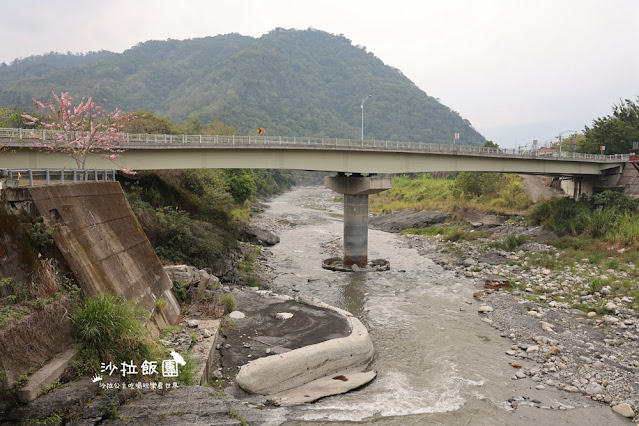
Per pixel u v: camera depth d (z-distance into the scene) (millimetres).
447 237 56094
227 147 36031
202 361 16438
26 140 27266
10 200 13867
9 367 10758
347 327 21844
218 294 25812
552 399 17203
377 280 36688
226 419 12258
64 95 29797
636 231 41812
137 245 20312
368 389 17656
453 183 91438
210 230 35094
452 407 16391
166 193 37750
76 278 14438
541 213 59219
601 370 19516
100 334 12938
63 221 15398
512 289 33281
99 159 31078
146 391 13094
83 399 11516
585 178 64375
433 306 29234
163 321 19438
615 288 30562
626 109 71562
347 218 42375
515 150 54000
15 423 10461
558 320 26172
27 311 12070
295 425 14219
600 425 15422
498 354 21422
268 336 20562
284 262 43281
